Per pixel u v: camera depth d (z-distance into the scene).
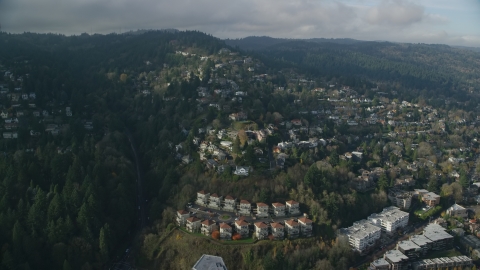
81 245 194.38
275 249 198.62
